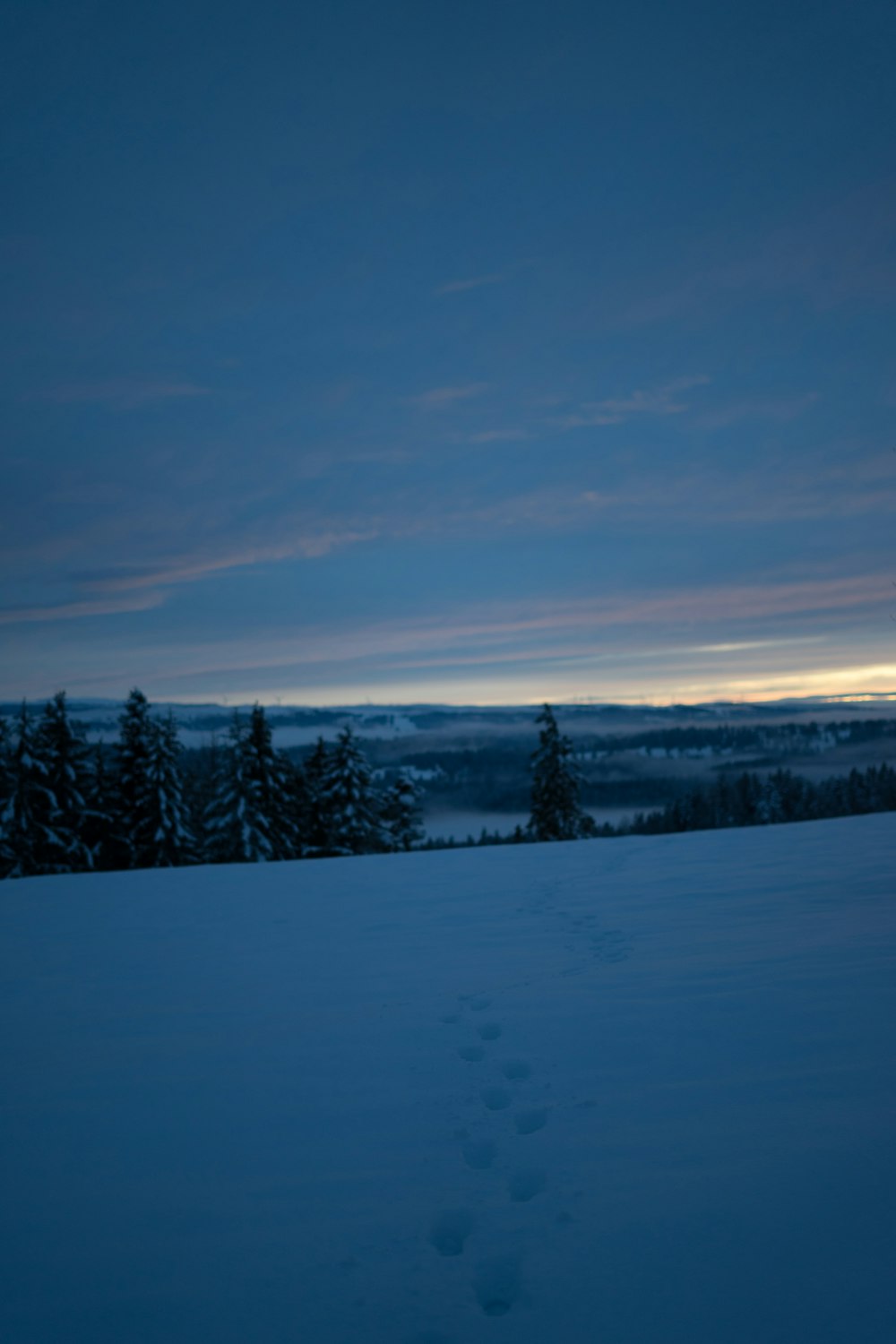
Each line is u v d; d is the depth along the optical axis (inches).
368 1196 107.7
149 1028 185.0
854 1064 131.9
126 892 403.5
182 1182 114.7
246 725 1392.7
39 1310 88.6
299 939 272.4
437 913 302.5
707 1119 118.6
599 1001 177.0
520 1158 113.9
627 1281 85.7
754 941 215.3
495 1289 87.4
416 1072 148.6
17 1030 188.1
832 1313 78.2
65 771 1255.5
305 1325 83.7
